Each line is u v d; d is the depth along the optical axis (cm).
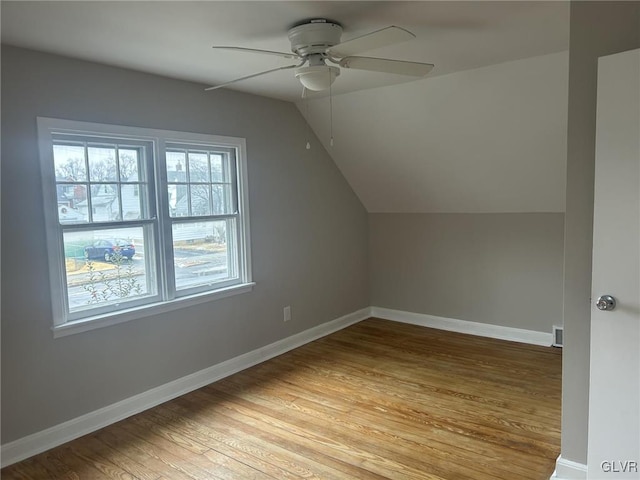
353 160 469
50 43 252
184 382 346
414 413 304
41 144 265
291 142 432
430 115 383
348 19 232
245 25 234
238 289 383
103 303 303
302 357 415
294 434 281
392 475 237
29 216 262
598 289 201
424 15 230
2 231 251
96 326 292
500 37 267
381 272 530
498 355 408
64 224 279
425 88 364
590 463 208
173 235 342
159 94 324
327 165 475
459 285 478
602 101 195
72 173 285
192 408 319
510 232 442
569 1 215
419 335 472
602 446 205
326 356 416
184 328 345
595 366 204
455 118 376
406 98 379
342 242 499
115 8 208
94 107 288
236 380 366
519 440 267
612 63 191
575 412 222
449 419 294
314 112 435
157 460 256
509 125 361
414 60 311
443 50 290
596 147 198
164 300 332
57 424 276
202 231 364
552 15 233
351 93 397
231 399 332
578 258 215
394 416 300
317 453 259
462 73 341
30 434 265
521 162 386
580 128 209
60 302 276
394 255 519
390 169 458
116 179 307
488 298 461
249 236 393
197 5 207
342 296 504
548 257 424
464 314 478
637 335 194
